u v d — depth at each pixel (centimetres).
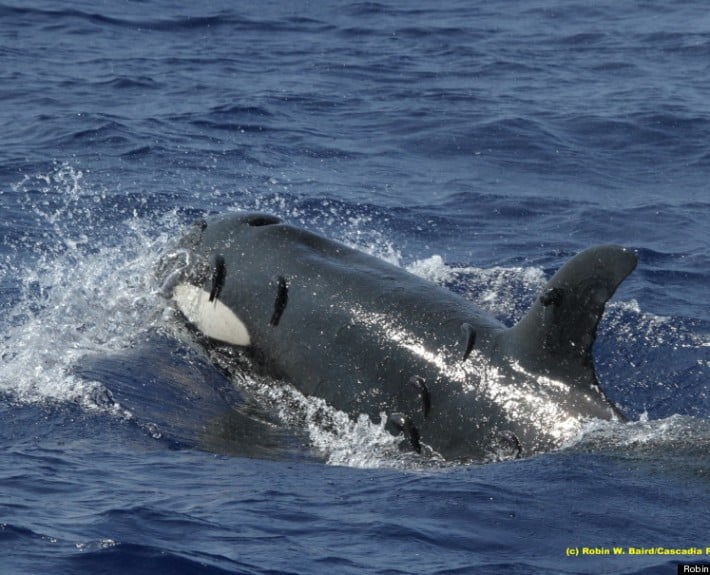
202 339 4616
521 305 5166
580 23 12531
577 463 3475
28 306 5066
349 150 8050
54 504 3212
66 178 7056
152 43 11144
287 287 4384
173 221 6444
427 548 3017
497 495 3309
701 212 7019
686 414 4297
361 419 4062
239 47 11131
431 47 11362
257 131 8331
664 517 3162
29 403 4078
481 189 7344
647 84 9994
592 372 3719
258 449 3916
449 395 3903
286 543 3020
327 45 11338
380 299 4194
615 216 6888
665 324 5066
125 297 4947
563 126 8688
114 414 4050
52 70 9794
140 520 3108
